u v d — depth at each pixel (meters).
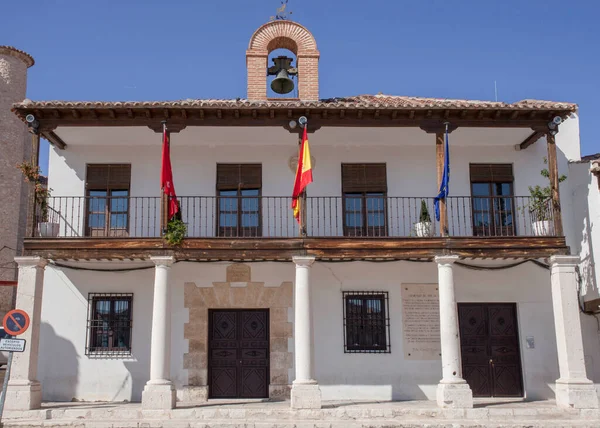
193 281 14.17
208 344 14.07
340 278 14.23
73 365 13.77
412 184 14.83
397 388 13.80
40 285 12.64
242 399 13.73
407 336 14.05
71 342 13.87
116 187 14.67
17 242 20.28
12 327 10.56
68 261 13.91
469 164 14.97
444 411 11.97
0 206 19.84
